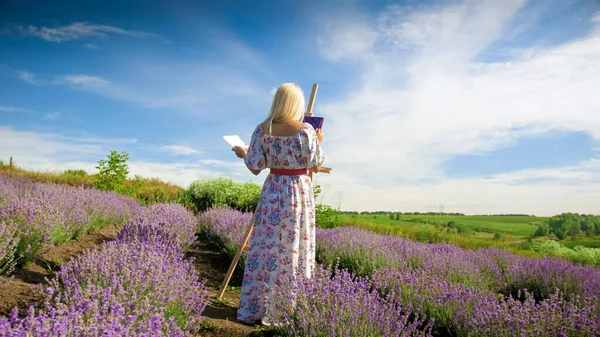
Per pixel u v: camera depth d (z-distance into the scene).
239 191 14.86
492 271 6.68
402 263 6.06
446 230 12.24
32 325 2.10
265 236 3.97
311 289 3.62
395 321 3.39
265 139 3.96
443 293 4.36
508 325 3.47
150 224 6.20
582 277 5.84
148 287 3.36
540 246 10.95
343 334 3.11
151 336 2.42
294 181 3.97
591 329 3.51
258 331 3.64
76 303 2.75
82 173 17.25
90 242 6.00
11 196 6.36
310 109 4.32
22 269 4.29
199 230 8.81
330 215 10.88
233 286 5.30
